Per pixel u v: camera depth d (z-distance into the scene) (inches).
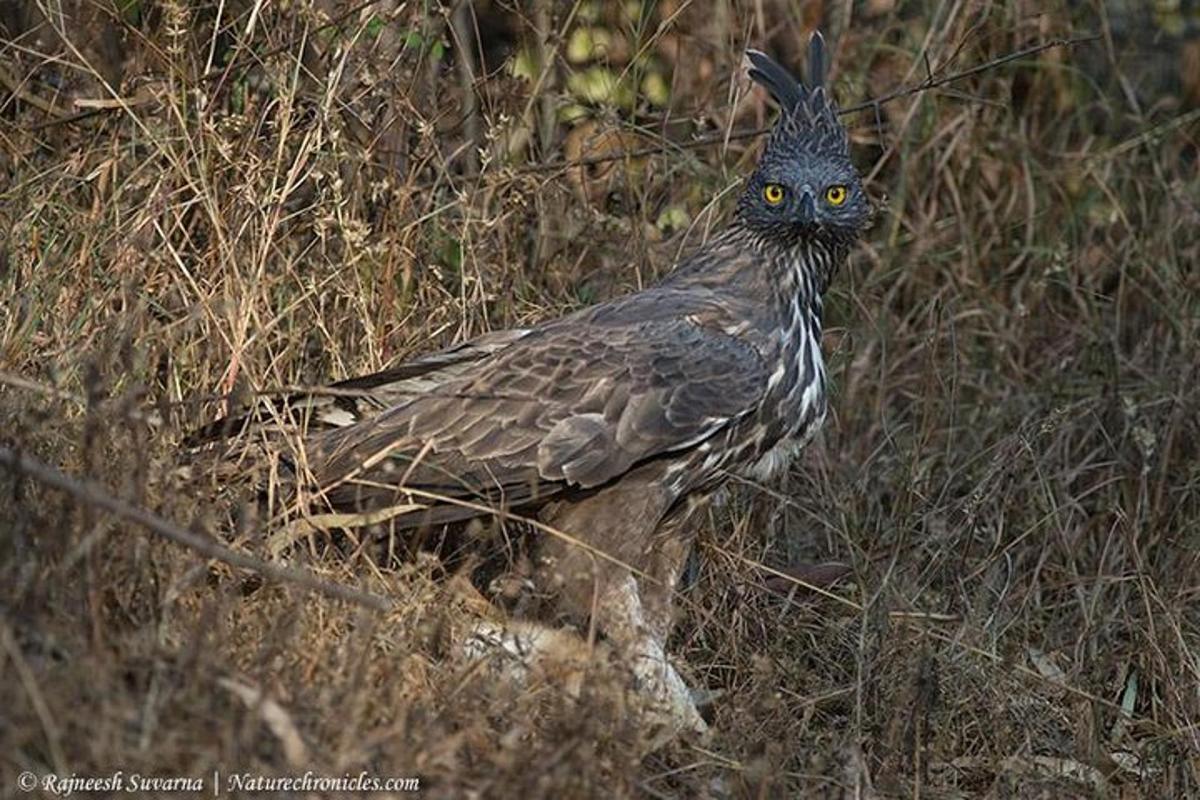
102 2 482.9
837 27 602.5
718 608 438.3
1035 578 467.8
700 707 408.8
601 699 339.0
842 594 458.9
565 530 401.4
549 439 394.3
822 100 430.9
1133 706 441.1
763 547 475.8
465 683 337.7
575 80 541.0
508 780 307.9
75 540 319.6
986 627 441.4
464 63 506.3
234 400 390.6
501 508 384.2
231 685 301.1
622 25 572.4
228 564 353.1
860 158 603.8
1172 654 441.1
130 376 386.3
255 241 445.7
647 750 342.0
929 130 591.8
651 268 510.3
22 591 304.7
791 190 418.9
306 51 490.0
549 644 370.6
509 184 489.7
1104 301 584.4
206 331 427.8
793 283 425.7
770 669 397.1
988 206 595.5
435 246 477.1
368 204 475.5
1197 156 625.9
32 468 307.9
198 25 500.4
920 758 387.9
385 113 482.9
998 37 614.2
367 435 399.9
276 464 390.3
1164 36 650.8
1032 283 580.1
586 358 401.1
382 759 305.7
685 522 420.2
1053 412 516.4
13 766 280.1
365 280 455.8
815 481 499.5
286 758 297.0
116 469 346.6
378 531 388.8
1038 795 391.5
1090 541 500.7
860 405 533.3
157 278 441.7
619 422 395.9
